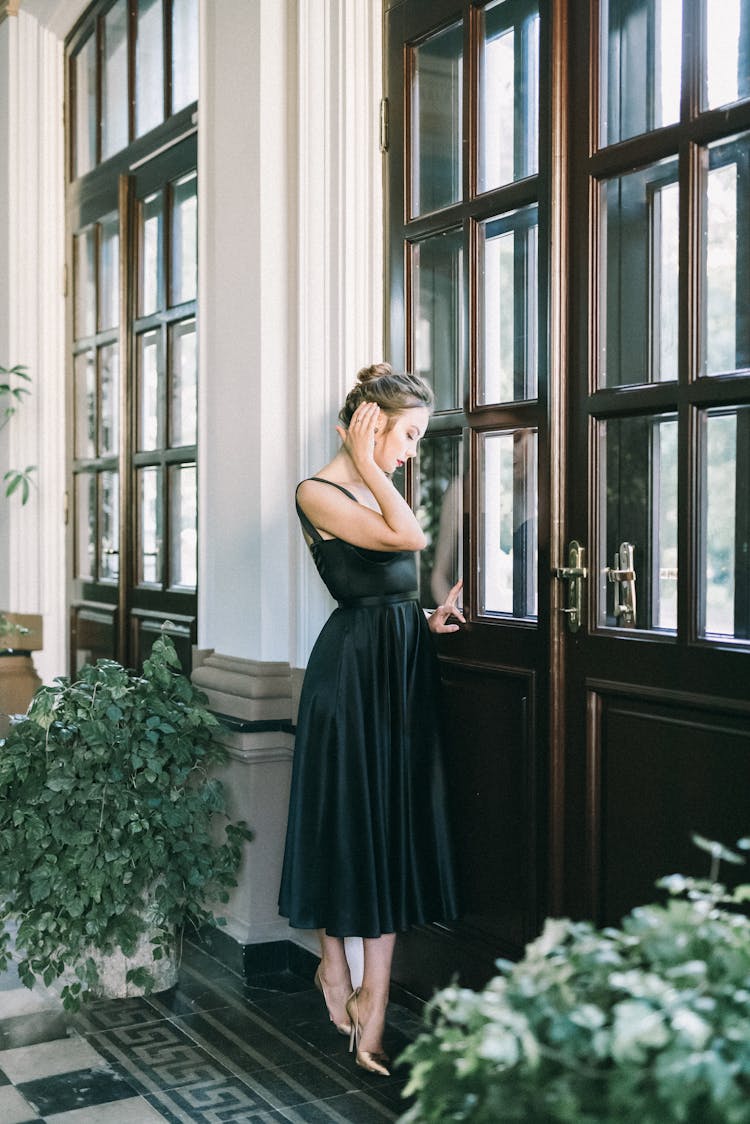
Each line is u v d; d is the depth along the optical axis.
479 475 3.01
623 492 2.57
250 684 3.47
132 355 4.70
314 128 3.42
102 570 5.10
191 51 4.19
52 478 5.54
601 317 2.63
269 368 3.51
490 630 2.95
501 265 2.93
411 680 2.86
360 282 3.40
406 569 2.88
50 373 5.53
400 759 2.82
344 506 2.80
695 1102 1.24
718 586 2.34
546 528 2.74
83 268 5.33
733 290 2.30
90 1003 3.27
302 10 3.41
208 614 3.84
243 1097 2.69
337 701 2.82
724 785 2.30
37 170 5.48
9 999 3.30
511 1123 1.30
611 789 2.59
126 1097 2.69
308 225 3.43
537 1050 1.24
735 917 1.42
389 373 2.94
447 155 3.13
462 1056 1.36
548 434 2.72
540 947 1.40
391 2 3.30
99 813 3.10
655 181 2.50
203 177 3.80
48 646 5.50
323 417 3.45
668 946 1.35
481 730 2.99
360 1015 2.84
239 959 3.48
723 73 2.32
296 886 2.84
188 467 4.27
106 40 5.00
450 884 2.88
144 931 3.22
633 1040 1.20
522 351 2.87
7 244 5.53
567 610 2.67
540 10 2.73
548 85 2.71
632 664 2.52
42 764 3.14
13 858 3.07
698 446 2.38
